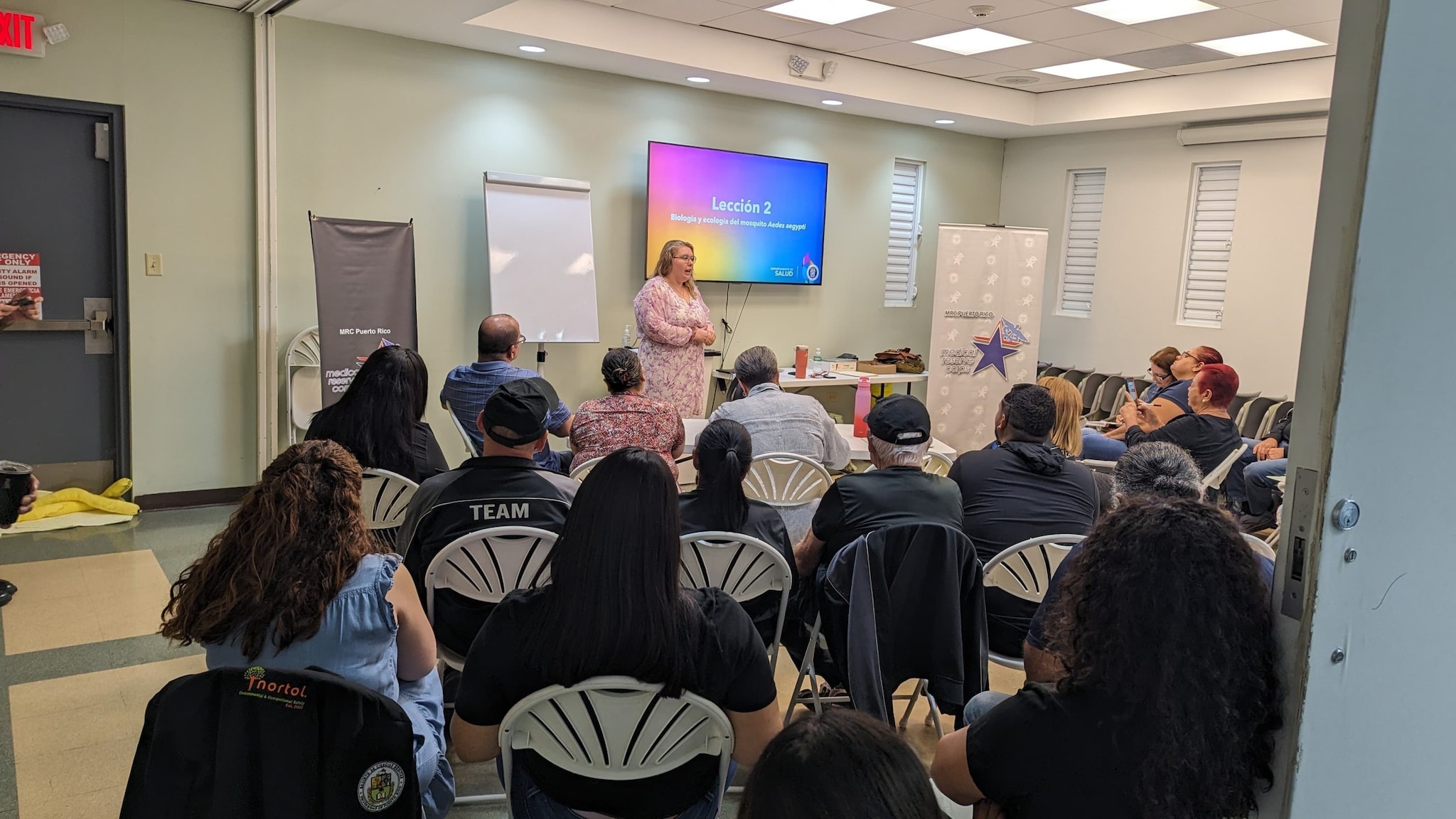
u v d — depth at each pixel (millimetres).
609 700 1447
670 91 6363
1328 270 1084
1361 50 1041
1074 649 1239
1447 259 1088
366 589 1649
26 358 4586
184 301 4852
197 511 4871
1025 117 7531
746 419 3424
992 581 2465
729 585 2307
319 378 5215
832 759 908
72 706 2834
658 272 5602
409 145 5391
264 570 1567
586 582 1385
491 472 2275
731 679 1468
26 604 3580
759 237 6824
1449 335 1106
